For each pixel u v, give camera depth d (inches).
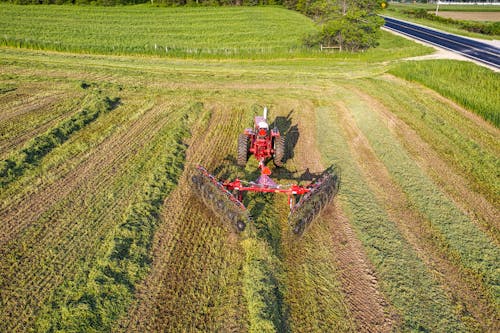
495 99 780.0
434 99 825.5
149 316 277.4
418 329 273.9
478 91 839.7
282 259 337.4
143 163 494.6
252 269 318.7
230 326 272.2
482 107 732.7
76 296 289.0
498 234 381.1
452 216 406.0
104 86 824.3
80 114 639.8
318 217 385.7
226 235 362.6
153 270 318.0
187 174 474.9
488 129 668.7
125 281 304.2
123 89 811.4
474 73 1008.2
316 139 607.5
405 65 1107.9
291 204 390.6
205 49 1328.7
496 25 2068.2
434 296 303.3
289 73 1046.4
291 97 817.5
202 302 290.8
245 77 975.6
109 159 503.2
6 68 933.8
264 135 455.5
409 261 337.7
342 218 397.4
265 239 354.0
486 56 1328.7
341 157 539.5
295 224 347.6
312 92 862.5
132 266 318.0
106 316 274.5
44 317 271.3
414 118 707.4
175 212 394.9
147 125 621.9
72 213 385.7
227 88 864.3
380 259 337.4
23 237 348.2
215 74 1002.1
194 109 703.1
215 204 373.1
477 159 546.3
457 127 672.4
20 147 523.5
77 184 439.8
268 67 1122.7
